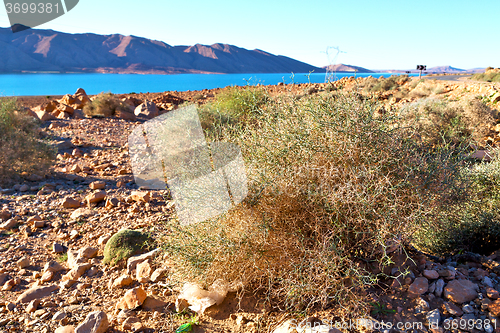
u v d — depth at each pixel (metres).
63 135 10.83
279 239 2.34
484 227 3.07
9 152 6.19
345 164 2.34
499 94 12.77
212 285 2.57
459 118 8.69
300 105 2.70
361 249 2.44
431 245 3.20
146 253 3.46
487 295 2.13
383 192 2.18
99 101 15.41
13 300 2.95
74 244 4.01
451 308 2.07
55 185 6.24
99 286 3.11
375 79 27.09
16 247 3.88
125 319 2.53
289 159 2.42
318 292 2.19
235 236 2.40
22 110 10.36
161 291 2.92
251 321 2.35
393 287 2.32
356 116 2.40
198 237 2.52
